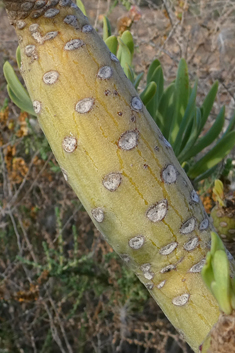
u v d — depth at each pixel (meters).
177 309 0.15
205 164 0.24
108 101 0.13
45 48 0.14
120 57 0.21
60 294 0.64
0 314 0.63
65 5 0.14
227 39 0.70
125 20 0.42
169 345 0.60
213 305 0.14
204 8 0.72
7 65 0.21
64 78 0.13
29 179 0.61
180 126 0.23
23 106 0.21
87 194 0.14
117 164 0.13
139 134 0.14
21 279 0.64
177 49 0.71
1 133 0.57
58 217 0.53
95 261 0.57
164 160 0.14
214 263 0.11
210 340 0.12
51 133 0.14
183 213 0.14
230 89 0.62
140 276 0.15
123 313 0.53
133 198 0.14
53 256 0.64
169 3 0.73
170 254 0.14
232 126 0.26
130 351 0.63
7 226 0.70
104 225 0.14
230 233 0.21
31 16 0.13
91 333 0.58
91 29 0.14
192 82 0.63
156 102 0.22
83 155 0.14
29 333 0.61
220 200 0.21
